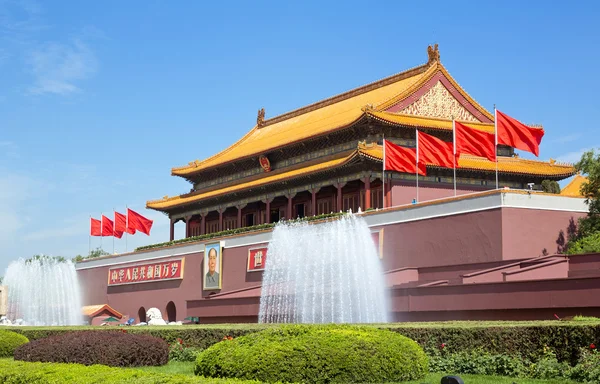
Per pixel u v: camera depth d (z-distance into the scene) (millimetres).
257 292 66688
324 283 61500
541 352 26203
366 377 23453
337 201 80438
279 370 23250
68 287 108562
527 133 57906
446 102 80500
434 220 58188
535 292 39906
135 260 98375
